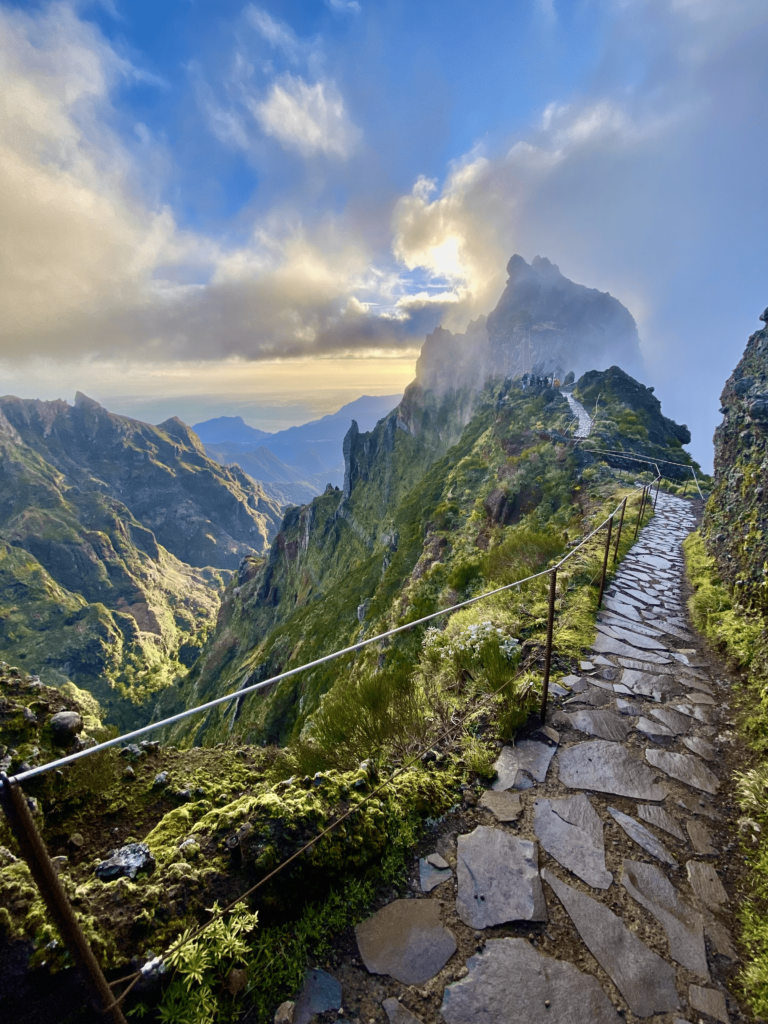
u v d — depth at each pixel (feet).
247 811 10.20
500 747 15.64
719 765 15.06
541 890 10.34
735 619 23.57
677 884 10.71
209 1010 7.07
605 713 17.63
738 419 33.83
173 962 7.20
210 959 7.48
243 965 8.06
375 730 15.06
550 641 16.63
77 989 6.52
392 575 140.97
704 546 38.11
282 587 407.44
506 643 22.11
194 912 8.20
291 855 9.41
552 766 14.69
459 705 17.98
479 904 9.89
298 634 231.30
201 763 14.93
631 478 70.33
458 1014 7.77
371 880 10.26
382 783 12.55
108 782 12.91
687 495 69.82
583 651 22.76
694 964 8.87
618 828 12.31
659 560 39.52
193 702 356.38
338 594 232.94
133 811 12.30
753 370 35.47
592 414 109.70
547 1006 7.97
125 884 8.37
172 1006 7.02
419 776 13.44
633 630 25.46
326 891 9.71
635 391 124.06
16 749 11.74
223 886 8.80
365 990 8.08
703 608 27.09
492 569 43.24
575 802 13.17
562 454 82.64
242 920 8.05
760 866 10.98
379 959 8.63
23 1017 6.25
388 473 398.83
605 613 27.81
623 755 15.28
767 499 24.39
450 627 29.12
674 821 12.66
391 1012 7.73
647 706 18.22
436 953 8.80
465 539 84.43
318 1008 7.70
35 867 5.64
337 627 194.49
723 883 10.80
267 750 16.28
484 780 14.06
